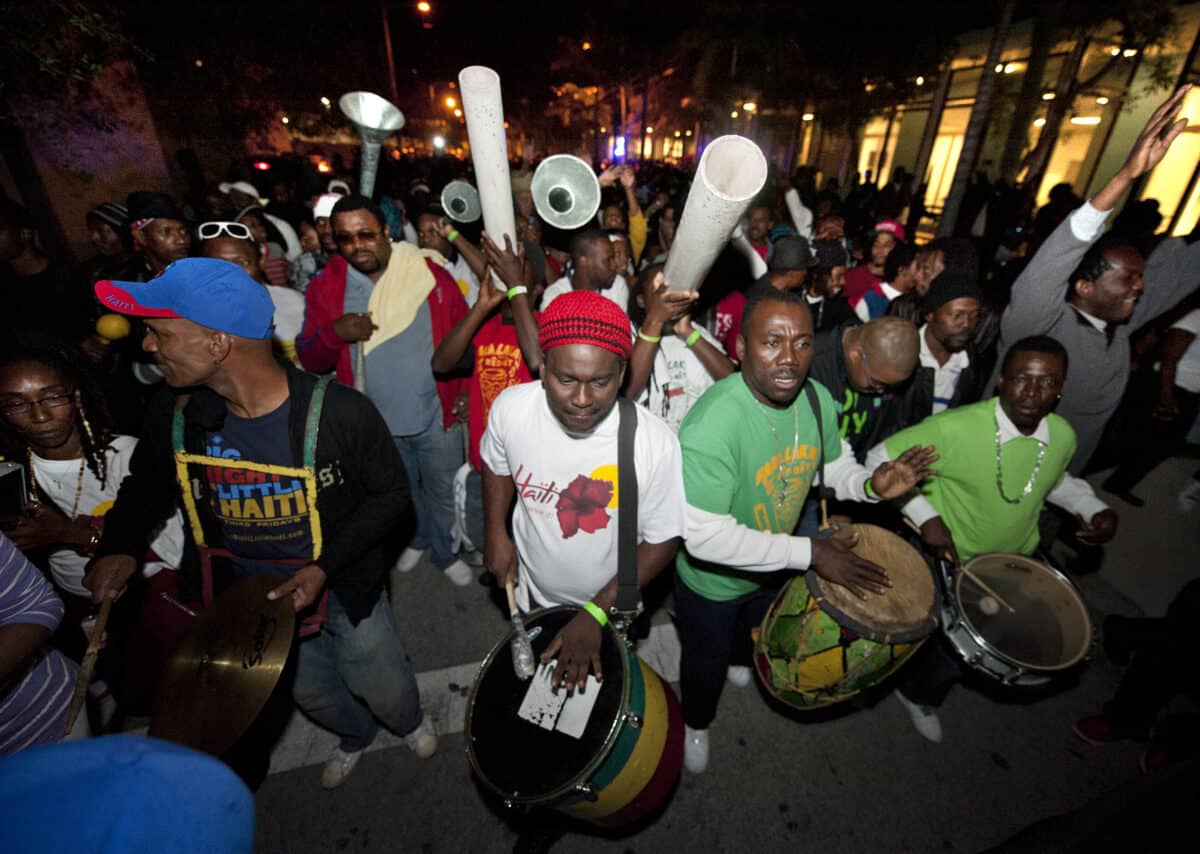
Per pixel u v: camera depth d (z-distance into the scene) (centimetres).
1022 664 179
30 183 654
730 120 2020
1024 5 1148
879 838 214
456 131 2864
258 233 457
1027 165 1096
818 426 192
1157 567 322
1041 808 224
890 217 1127
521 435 160
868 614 172
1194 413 345
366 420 162
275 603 150
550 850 208
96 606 142
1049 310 244
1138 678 229
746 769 234
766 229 531
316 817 214
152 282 124
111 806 34
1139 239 472
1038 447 208
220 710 133
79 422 172
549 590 188
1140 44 973
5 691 135
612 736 143
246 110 1083
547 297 282
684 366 240
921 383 248
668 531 167
